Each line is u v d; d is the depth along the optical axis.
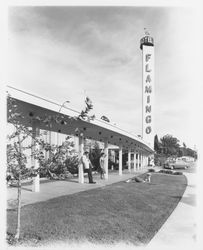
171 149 46.31
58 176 5.18
